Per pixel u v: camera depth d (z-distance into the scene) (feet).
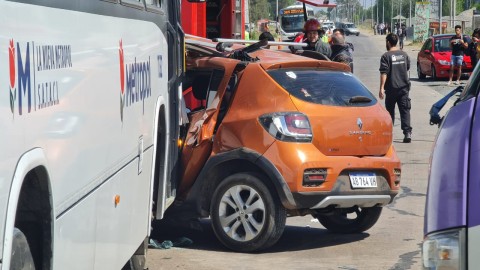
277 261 28.78
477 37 112.37
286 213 29.43
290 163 28.76
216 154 29.99
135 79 22.03
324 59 34.32
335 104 30.07
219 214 29.86
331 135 29.43
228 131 29.89
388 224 35.01
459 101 15.38
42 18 13.82
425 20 273.54
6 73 12.15
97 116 17.47
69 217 15.43
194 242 31.73
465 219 12.89
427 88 113.50
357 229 33.12
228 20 64.23
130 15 21.34
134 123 21.83
